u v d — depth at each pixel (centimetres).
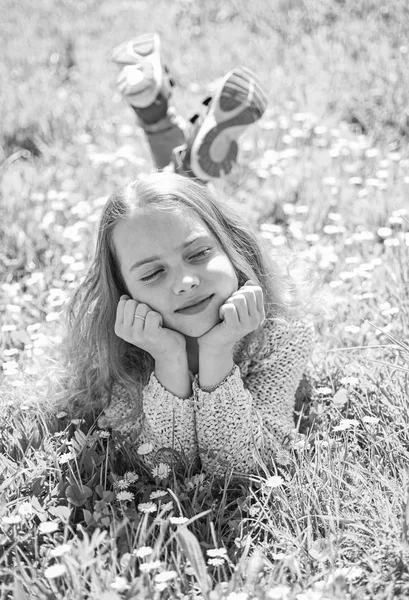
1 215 442
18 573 234
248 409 272
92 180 472
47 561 236
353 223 409
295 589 221
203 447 274
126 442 281
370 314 339
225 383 270
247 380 295
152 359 296
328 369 314
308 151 475
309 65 565
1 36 691
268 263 305
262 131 496
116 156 481
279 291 303
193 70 580
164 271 267
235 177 456
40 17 723
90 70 616
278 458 269
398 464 263
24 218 437
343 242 389
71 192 461
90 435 291
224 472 271
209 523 246
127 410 295
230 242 288
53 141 528
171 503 245
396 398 289
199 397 271
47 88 593
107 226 280
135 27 666
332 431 285
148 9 700
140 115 405
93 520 246
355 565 229
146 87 392
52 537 246
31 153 522
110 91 581
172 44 632
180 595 221
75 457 267
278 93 536
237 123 375
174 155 398
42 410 305
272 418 284
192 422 276
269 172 457
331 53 576
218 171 380
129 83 393
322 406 296
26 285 393
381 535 237
